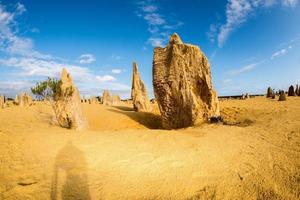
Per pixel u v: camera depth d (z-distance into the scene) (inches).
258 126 439.2
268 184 200.4
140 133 404.8
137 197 187.8
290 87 1455.5
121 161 263.0
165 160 266.5
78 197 182.7
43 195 182.2
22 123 524.1
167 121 588.7
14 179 207.2
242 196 185.3
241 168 238.4
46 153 278.5
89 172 231.1
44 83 621.6
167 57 588.7
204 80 545.3
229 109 747.4
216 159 267.6
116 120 700.7
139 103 928.3
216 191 194.7
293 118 481.1
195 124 521.7
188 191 196.7
